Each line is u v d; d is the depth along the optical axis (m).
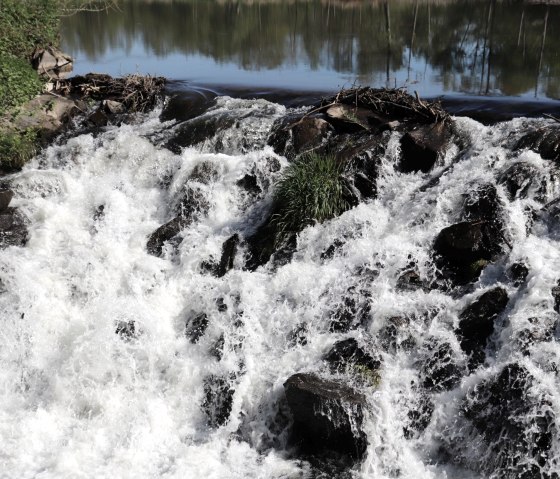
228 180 13.67
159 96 18.56
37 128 17.08
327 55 25.33
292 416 9.02
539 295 9.13
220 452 8.93
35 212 13.83
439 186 12.19
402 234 11.44
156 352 10.30
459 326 9.39
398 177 12.99
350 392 8.75
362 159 13.14
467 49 24.86
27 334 10.82
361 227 11.85
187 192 13.68
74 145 16.08
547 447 7.77
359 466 8.46
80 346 10.41
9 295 11.38
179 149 15.62
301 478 8.38
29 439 9.13
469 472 8.25
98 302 11.46
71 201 14.41
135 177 15.16
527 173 11.31
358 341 9.63
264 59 25.11
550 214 10.79
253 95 18.38
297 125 14.67
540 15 32.50
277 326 10.41
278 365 9.74
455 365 9.02
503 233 10.59
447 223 11.35
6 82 17.61
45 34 22.45
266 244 12.05
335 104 15.04
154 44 30.14
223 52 27.31
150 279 11.89
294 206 12.12
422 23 32.25
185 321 11.13
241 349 10.14
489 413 8.33
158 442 9.13
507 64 21.86
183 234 12.92
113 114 18.03
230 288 11.26
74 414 9.69
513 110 15.19
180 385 9.90
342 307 10.27
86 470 8.62
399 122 14.08
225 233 12.75
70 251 12.64
